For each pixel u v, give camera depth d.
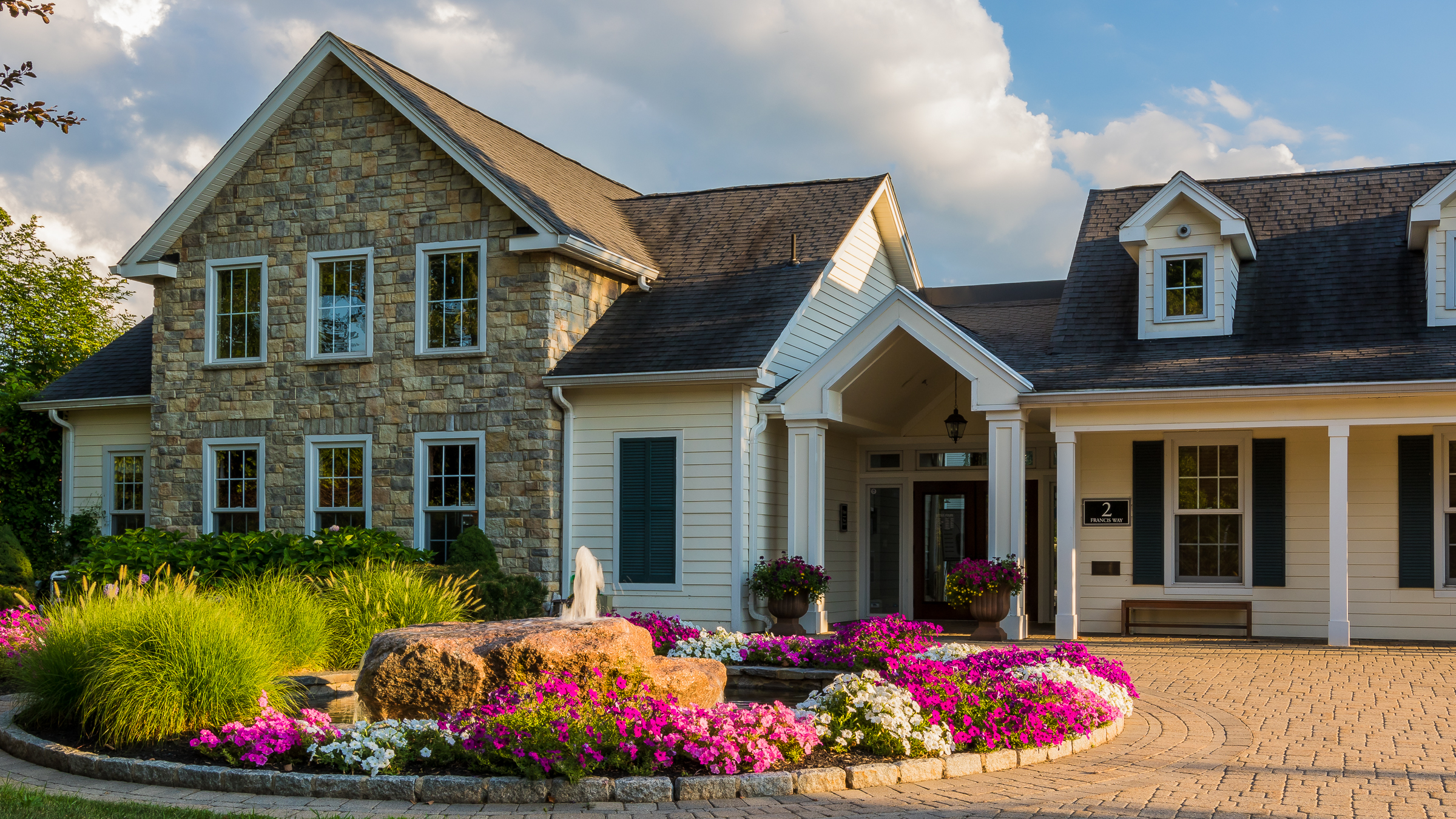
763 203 20.34
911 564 19.06
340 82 18.19
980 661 10.60
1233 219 15.95
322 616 11.26
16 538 18.34
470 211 17.36
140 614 8.69
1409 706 10.26
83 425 20.50
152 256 18.98
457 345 17.39
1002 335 18.14
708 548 16.38
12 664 10.54
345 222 18.05
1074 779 7.44
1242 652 14.12
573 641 8.53
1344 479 14.36
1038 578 18.39
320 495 18.03
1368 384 13.98
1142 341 16.41
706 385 16.52
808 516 16.39
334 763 7.31
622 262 17.86
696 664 9.23
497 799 6.80
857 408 17.56
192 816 6.20
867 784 7.24
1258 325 16.11
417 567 14.80
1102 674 10.36
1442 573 15.38
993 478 15.47
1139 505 16.67
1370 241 16.92
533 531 16.75
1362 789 7.08
